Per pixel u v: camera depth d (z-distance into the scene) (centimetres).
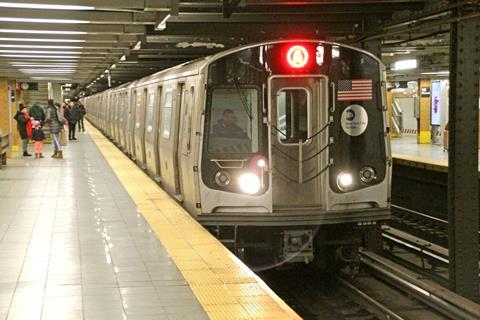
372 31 1018
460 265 831
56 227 845
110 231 812
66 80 2397
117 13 815
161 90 1222
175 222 861
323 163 823
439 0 897
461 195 827
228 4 891
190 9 956
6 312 503
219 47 1440
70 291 558
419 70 2183
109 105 2816
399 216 1434
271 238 834
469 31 801
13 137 2198
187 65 999
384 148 840
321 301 846
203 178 812
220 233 827
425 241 1133
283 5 945
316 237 859
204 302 524
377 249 1054
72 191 1187
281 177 828
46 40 1023
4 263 657
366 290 891
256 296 539
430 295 797
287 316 486
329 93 820
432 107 2628
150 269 629
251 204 810
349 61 827
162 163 1171
